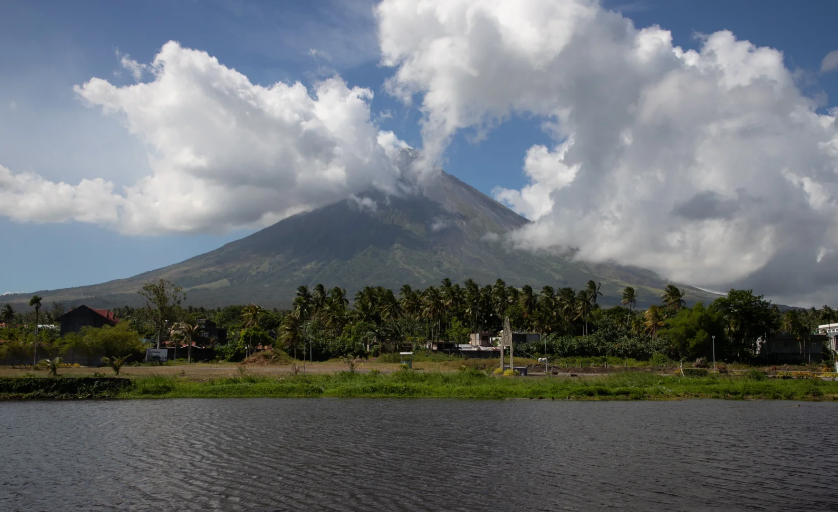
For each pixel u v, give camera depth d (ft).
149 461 89.61
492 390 189.88
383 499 70.23
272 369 292.40
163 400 171.83
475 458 92.89
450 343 429.79
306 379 212.23
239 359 382.22
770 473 85.40
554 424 128.36
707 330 361.92
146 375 228.63
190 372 257.55
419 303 529.86
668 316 463.42
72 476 80.84
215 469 84.64
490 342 461.78
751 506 69.62
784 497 73.41
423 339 454.81
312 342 385.29
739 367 332.39
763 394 198.29
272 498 70.69
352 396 184.55
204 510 66.39
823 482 80.59
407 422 129.18
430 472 83.46
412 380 215.51
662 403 175.32
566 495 72.84
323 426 122.93
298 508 66.95
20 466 86.63
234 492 73.10
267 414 140.97
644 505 69.41
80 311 400.47
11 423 125.90
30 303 303.07
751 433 119.65
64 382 177.58
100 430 116.98
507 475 82.23
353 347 402.52
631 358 383.24
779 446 105.91
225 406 156.97
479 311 508.94
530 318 485.56
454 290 516.73
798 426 129.39
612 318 524.11
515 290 554.05
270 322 571.69
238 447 100.42
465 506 67.92
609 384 211.61
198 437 109.60
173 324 396.37
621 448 102.53
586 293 499.51
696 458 95.04
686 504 70.13
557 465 88.74
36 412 143.64
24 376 202.39
